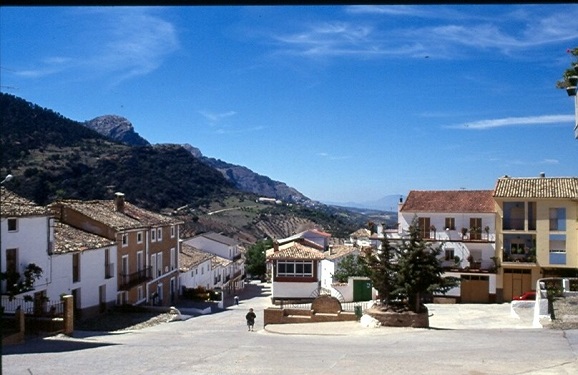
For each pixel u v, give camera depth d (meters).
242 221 139.12
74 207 37.78
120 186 116.50
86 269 33.38
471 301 42.59
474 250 43.38
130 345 18.36
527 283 42.22
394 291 23.31
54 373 11.55
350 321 27.03
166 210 125.19
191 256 60.09
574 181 43.03
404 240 24.06
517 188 43.19
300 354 14.06
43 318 23.75
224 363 12.58
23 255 26.55
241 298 63.88
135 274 40.69
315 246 76.94
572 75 12.16
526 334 18.61
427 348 15.07
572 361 11.62
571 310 24.84
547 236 41.66
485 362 11.77
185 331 28.16
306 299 49.81
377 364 11.84
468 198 45.06
